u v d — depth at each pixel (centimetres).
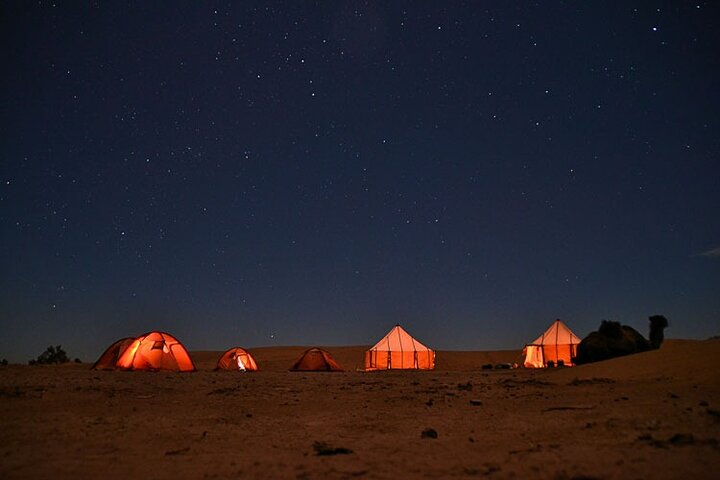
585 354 1809
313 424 772
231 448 593
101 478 458
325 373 2184
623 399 899
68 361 3384
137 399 1090
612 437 575
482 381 1554
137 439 650
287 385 1460
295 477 452
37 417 826
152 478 457
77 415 855
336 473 463
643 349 1809
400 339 3325
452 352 5572
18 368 2247
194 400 1085
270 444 616
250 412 910
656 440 533
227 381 1602
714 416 659
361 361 4712
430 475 446
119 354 2264
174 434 687
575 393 1055
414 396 1129
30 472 480
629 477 405
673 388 1004
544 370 1939
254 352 5619
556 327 3306
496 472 447
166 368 2258
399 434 668
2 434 679
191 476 463
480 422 746
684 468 423
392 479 437
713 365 1179
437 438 628
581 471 431
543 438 597
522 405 923
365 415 860
